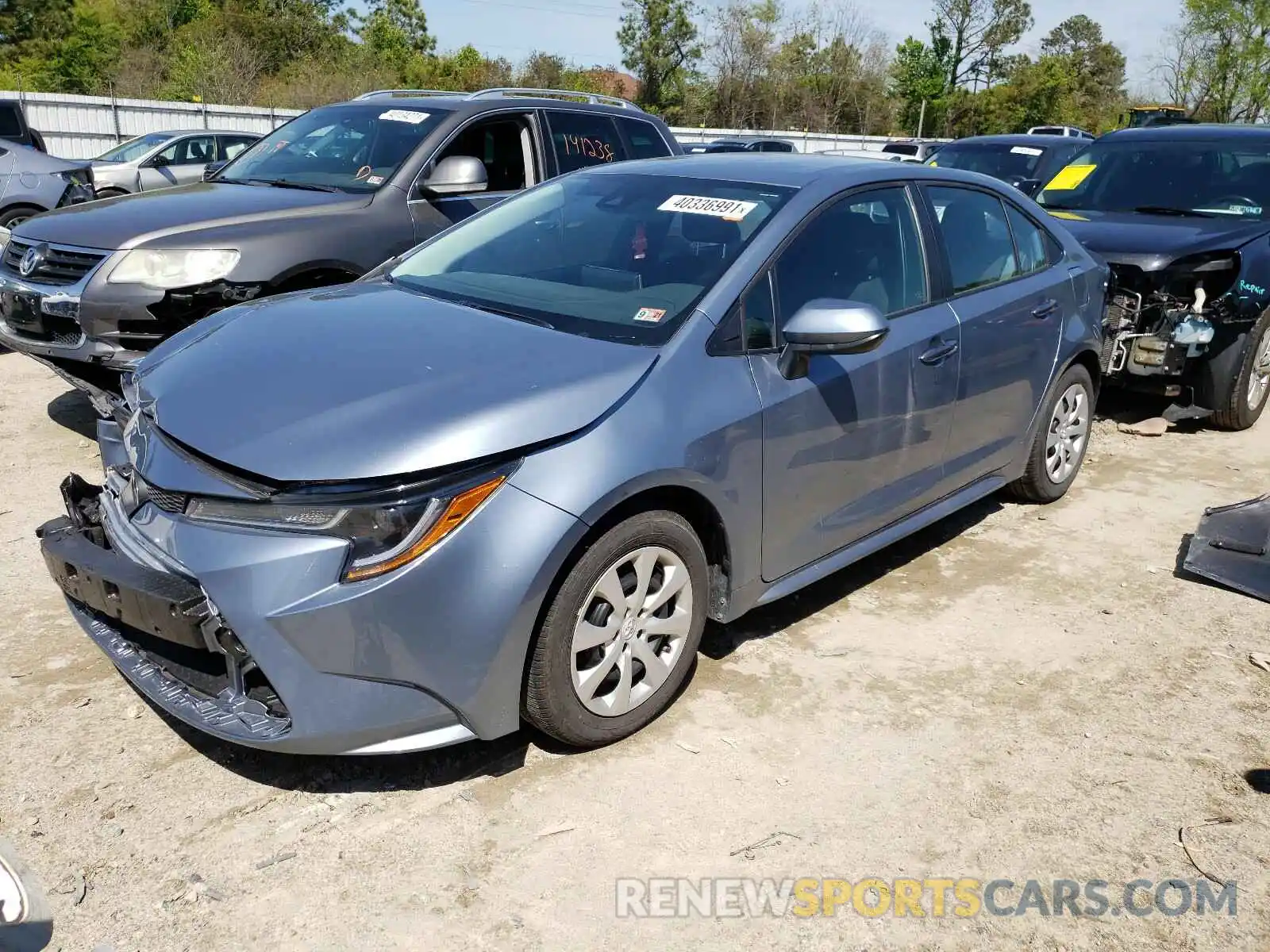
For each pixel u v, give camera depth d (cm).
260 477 261
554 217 399
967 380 421
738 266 338
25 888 206
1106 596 429
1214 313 622
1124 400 737
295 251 525
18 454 543
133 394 325
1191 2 4362
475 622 265
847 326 316
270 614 254
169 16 4938
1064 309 488
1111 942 248
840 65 5619
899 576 442
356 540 255
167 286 497
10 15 4481
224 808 281
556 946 240
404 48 5631
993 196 465
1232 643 392
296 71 4666
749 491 328
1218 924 254
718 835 278
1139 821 290
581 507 275
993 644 386
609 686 306
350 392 282
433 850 268
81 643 361
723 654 370
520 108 649
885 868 269
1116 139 778
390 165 592
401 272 401
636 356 307
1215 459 613
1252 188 689
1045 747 322
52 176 1236
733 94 5525
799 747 317
